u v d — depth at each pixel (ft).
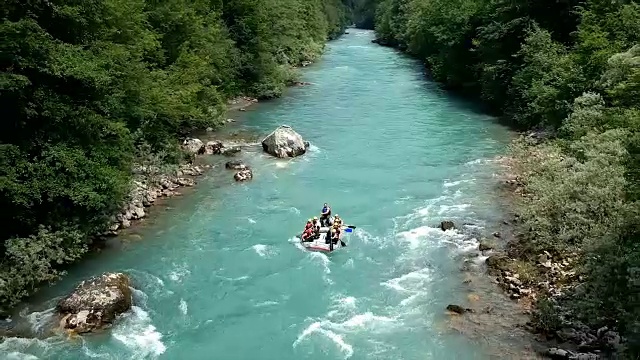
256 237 77.92
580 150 81.25
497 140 121.29
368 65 237.66
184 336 56.59
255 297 63.77
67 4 69.92
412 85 188.03
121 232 77.97
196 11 142.61
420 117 142.51
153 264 70.08
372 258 72.38
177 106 102.68
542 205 74.64
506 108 143.02
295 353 53.98
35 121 64.13
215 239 77.10
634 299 47.34
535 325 56.18
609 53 97.19
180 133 119.65
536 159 97.09
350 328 57.93
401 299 62.95
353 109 151.23
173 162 100.83
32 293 61.82
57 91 66.28
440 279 66.74
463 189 93.71
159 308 61.21
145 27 105.91
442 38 186.50
